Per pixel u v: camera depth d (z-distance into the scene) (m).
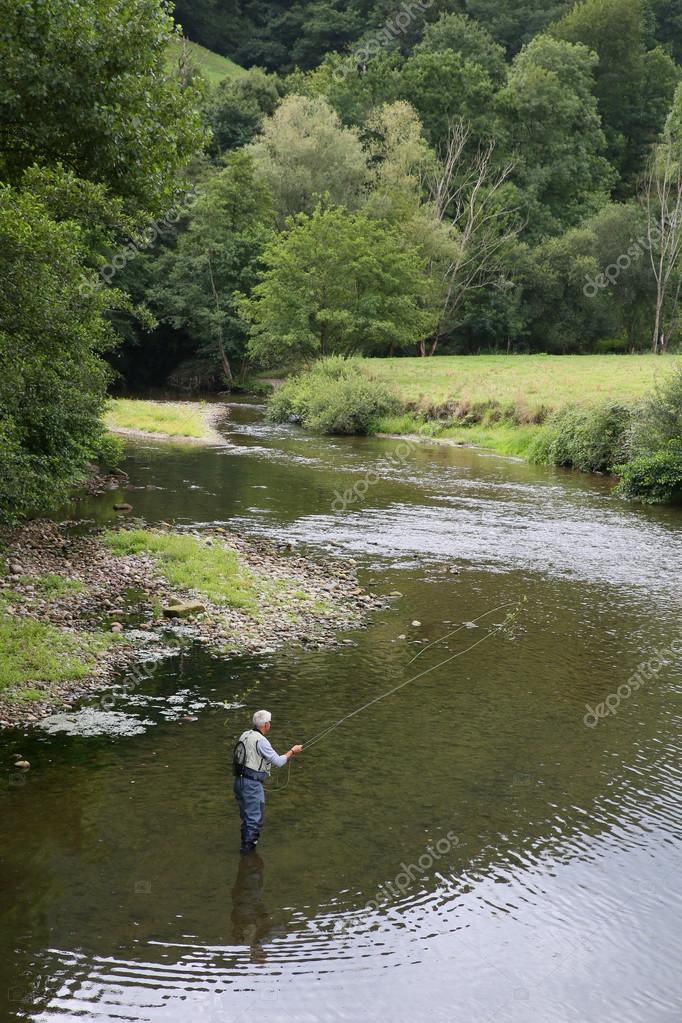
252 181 82.50
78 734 11.94
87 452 25.77
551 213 100.12
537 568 22.02
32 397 17.17
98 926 8.09
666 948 8.27
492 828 10.12
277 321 67.88
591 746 12.30
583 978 7.82
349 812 10.33
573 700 13.88
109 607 17.05
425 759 11.72
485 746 12.17
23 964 7.55
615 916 8.68
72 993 7.25
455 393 53.12
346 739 12.21
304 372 63.81
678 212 87.81
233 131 100.44
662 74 122.62
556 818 10.40
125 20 14.51
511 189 93.25
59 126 14.48
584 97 109.19
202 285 80.44
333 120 86.00
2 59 13.53
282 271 67.31
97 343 25.67
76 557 20.25
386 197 79.62
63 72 13.77
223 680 14.02
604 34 122.06
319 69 110.12
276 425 55.03
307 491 31.50
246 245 80.50
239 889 8.77
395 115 85.25
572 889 9.08
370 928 8.31
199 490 30.62
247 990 7.44
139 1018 7.04
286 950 7.95
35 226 14.33
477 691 14.11
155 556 20.80
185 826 9.83
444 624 17.41
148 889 8.66
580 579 21.08
